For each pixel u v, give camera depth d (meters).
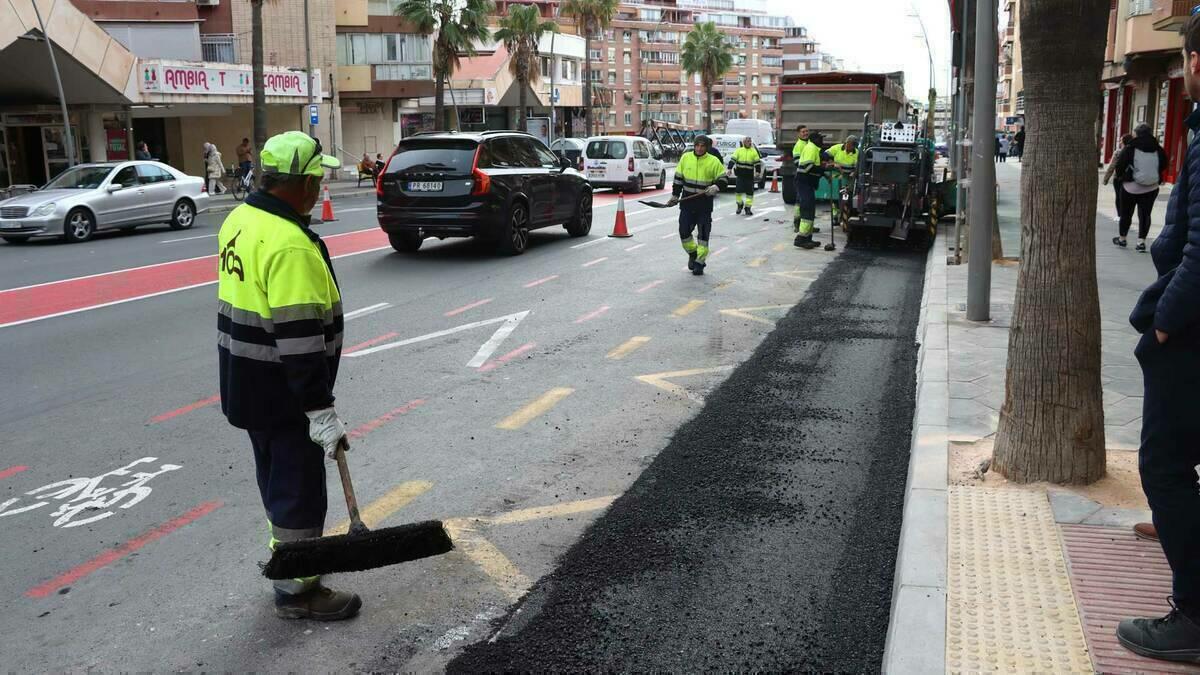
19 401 6.82
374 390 7.10
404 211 13.84
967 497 4.43
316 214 23.55
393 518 4.75
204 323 9.60
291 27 42.53
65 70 28.33
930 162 15.89
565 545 4.45
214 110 36.81
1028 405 4.55
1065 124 4.25
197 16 39.78
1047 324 4.44
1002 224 17.97
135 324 9.55
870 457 5.65
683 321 9.62
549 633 3.68
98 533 4.59
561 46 76.19
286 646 3.60
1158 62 27.70
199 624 3.76
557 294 11.15
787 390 7.10
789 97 23.59
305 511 3.65
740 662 3.47
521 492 5.11
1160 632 3.07
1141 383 6.49
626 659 3.49
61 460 5.59
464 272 12.82
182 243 17.14
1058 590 3.53
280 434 3.59
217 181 32.69
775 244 15.99
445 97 60.28
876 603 3.92
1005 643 3.19
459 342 8.68
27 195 17.81
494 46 72.81
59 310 10.29
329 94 44.16
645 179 30.55
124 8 38.31
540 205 15.32
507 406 6.71
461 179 13.65
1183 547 3.02
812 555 4.35
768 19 165.62
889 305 10.59
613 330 9.19
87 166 19.06
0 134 30.56
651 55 135.62
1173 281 2.91
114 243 17.28
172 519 4.75
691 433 6.08
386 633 3.69
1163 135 28.12
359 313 10.01
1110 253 13.31
